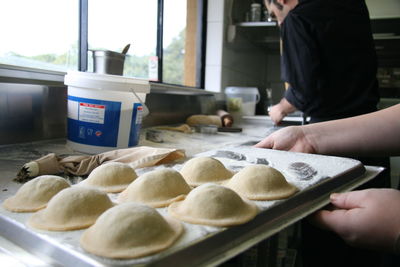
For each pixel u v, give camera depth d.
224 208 0.40
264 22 2.10
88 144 0.81
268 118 1.96
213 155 0.78
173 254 0.31
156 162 0.68
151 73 1.68
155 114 1.48
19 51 0.98
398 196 0.46
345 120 0.79
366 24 1.22
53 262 0.31
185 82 2.18
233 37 2.13
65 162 0.63
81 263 0.30
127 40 1.45
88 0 1.18
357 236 0.45
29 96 0.91
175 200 0.47
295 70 1.23
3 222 0.39
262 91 2.92
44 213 0.39
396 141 0.71
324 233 0.92
